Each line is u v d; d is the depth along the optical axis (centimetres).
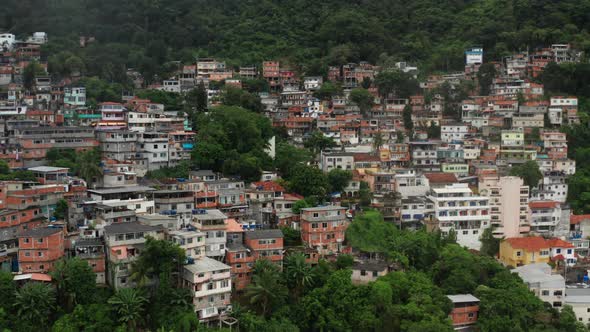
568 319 12394
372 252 14088
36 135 16638
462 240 16225
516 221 16738
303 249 13362
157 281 11594
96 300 11106
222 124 18800
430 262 14025
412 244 14100
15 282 10969
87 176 15025
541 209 16862
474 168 19075
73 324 10550
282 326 11394
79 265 11162
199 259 11962
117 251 11550
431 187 17388
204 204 14800
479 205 16338
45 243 11450
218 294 11506
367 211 15238
